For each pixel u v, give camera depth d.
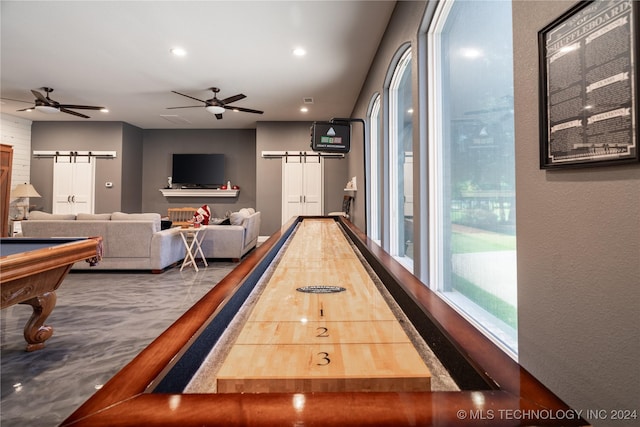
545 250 1.27
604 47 0.98
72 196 8.40
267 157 8.54
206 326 0.79
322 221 4.89
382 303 1.15
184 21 3.76
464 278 2.64
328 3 3.43
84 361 2.38
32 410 1.82
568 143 1.12
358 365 0.71
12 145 7.50
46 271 2.48
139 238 5.18
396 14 3.46
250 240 7.21
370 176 5.66
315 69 5.16
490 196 2.23
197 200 9.38
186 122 8.62
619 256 0.96
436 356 0.81
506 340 1.89
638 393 0.91
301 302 1.15
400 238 4.44
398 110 4.31
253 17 3.67
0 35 4.07
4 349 2.58
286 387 0.66
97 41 4.21
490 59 2.21
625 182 0.94
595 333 1.04
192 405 0.47
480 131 2.36
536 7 1.30
